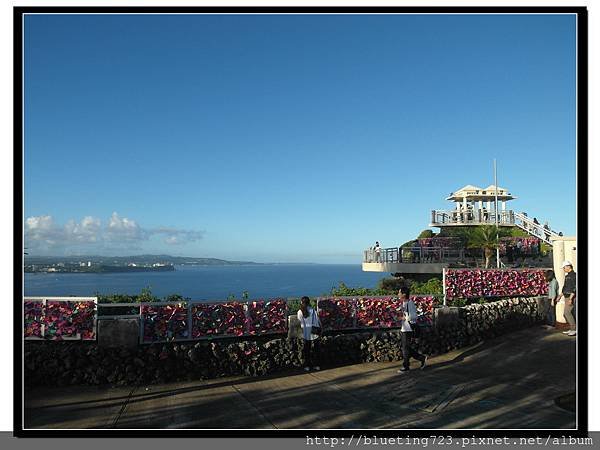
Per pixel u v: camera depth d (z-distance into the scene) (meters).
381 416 6.07
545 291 12.74
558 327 11.20
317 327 8.67
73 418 5.92
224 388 7.40
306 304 8.70
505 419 5.87
